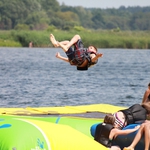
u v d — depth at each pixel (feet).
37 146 96.27
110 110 137.69
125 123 111.75
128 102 200.13
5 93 209.87
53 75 294.87
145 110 114.01
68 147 98.63
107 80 278.87
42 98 199.31
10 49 602.44
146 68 372.58
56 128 102.22
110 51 617.62
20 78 270.46
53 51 575.38
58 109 136.67
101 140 108.88
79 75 302.45
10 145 94.84
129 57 508.94
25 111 131.23
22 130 97.96
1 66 348.38
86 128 117.70
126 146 110.73
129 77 299.99
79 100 198.59
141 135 105.70
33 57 463.01
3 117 108.88
